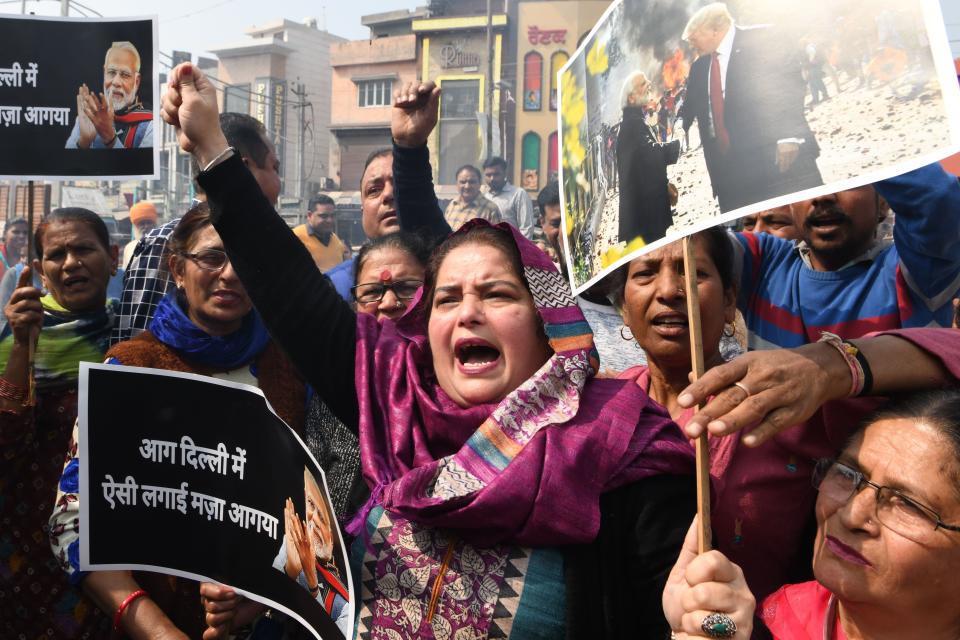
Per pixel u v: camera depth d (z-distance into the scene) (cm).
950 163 225
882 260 211
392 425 155
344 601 132
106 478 166
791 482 156
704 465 113
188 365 219
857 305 210
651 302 175
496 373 153
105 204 2931
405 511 137
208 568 160
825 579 118
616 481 138
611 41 145
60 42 239
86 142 239
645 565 135
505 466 139
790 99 112
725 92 119
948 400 115
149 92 240
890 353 123
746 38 117
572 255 157
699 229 121
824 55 108
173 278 232
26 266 229
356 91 3278
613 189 142
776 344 221
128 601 183
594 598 134
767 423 112
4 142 235
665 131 129
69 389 253
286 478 150
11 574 232
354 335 174
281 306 167
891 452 114
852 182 105
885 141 102
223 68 3878
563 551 136
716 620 105
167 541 163
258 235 166
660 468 140
